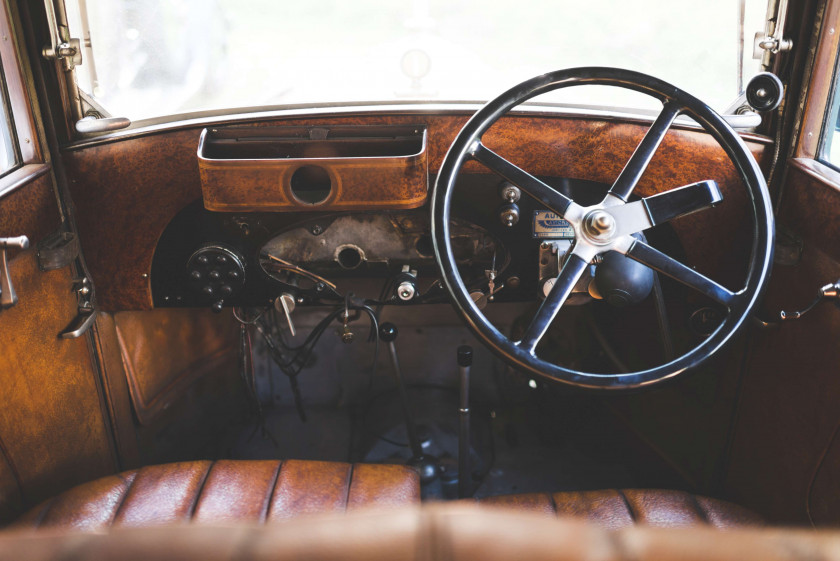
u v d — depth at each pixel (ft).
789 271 4.78
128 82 5.08
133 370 5.87
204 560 1.68
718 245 5.18
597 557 1.70
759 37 4.83
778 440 4.93
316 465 4.35
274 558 1.69
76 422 5.07
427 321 7.38
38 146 4.69
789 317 4.27
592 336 7.13
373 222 5.30
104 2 4.81
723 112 5.20
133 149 4.92
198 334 6.79
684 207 4.03
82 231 5.09
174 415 6.52
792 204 4.78
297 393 6.83
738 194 5.02
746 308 3.94
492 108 4.12
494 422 7.42
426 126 4.93
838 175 4.53
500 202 5.14
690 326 5.40
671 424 6.19
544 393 7.30
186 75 5.13
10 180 4.34
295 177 4.93
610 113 4.92
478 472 6.79
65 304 4.91
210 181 4.52
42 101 4.72
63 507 3.97
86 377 5.21
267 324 7.20
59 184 4.88
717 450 5.69
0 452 4.14
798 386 4.69
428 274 5.56
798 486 4.72
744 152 4.06
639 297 4.38
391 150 4.92
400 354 7.54
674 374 3.88
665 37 5.10
